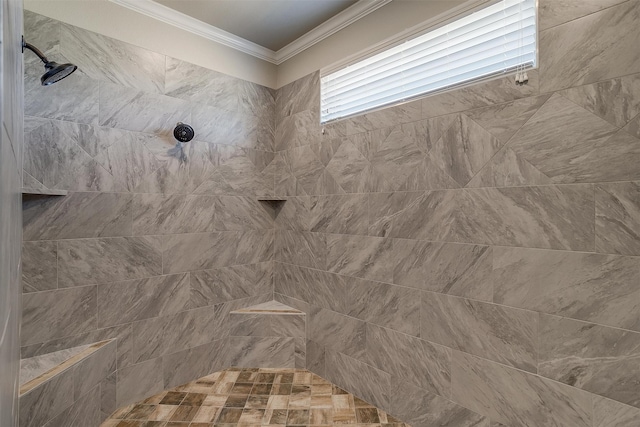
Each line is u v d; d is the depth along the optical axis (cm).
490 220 170
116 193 213
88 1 202
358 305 230
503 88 165
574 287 145
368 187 226
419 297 198
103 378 200
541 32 153
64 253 193
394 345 210
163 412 208
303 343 266
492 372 168
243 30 259
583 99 142
